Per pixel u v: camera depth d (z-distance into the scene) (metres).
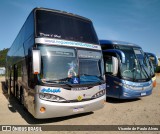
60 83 6.00
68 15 7.20
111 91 9.75
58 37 6.48
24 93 7.83
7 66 16.17
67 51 6.46
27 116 7.40
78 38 6.98
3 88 17.42
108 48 10.80
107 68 10.08
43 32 6.30
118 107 8.88
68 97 6.06
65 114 6.07
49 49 6.13
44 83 5.79
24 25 8.34
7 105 9.53
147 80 10.09
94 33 7.72
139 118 7.10
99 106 6.92
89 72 6.86
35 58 5.45
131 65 9.92
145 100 10.67
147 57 11.36
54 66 6.08
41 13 6.62
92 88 6.64
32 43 6.42
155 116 7.35
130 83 9.34
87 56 6.95
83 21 7.56
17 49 10.34
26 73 7.38
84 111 6.43
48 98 5.80
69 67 6.34
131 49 10.52
